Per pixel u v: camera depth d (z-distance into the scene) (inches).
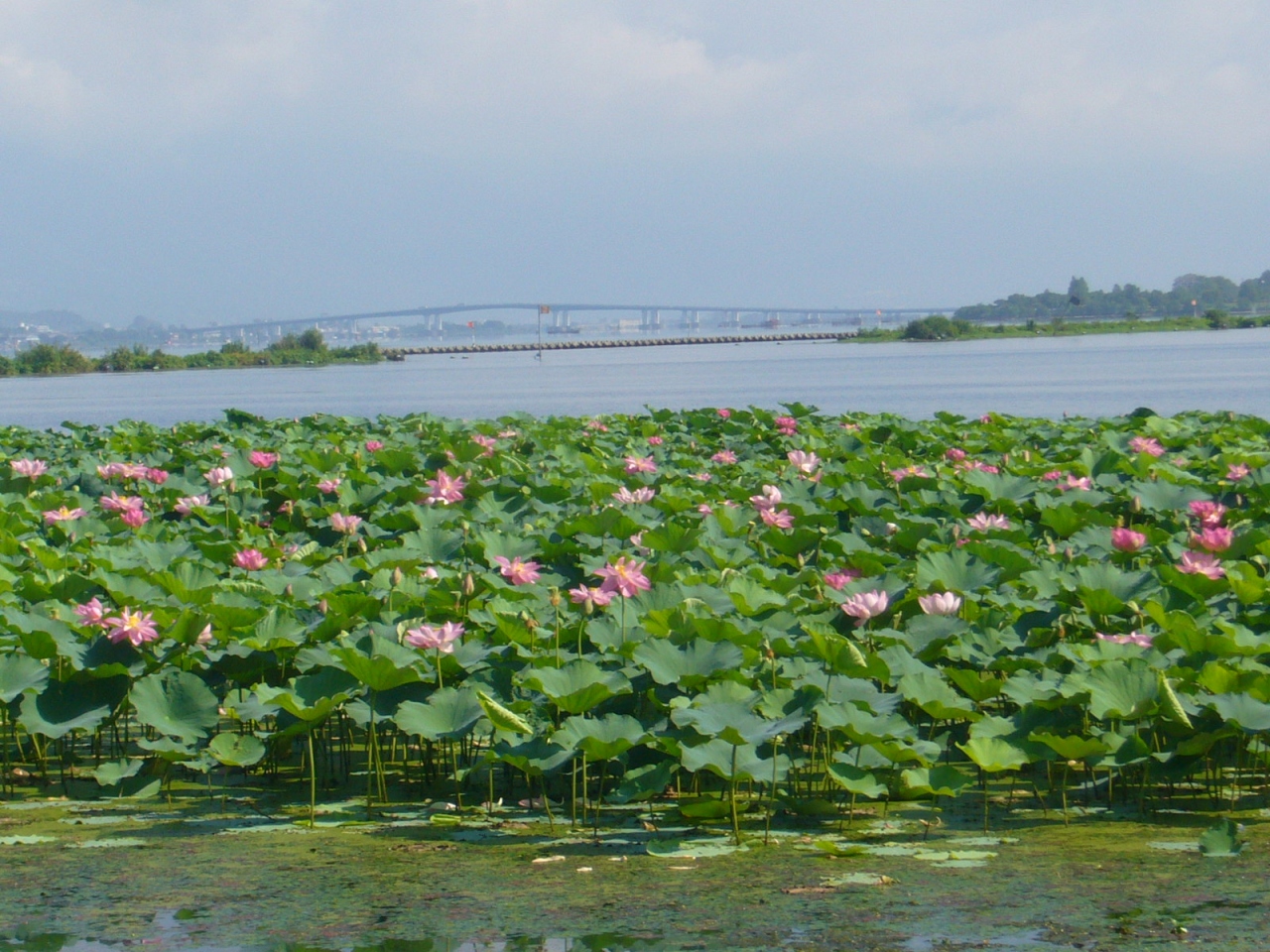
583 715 255.4
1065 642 289.9
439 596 313.0
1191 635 268.4
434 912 195.9
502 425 787.4
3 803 259.9
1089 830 232.7
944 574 335.6
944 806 250.2
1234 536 364.5
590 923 190.4
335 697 245.8
